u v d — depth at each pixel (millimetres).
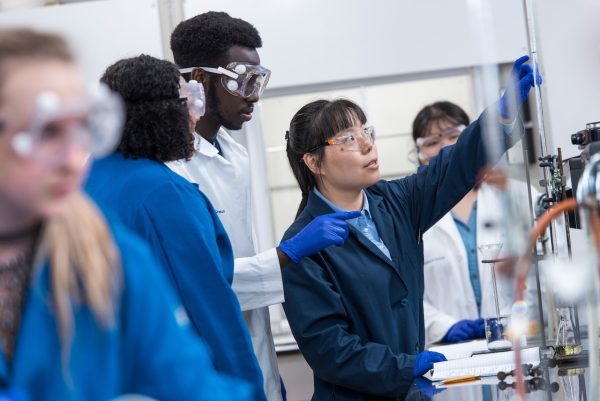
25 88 1027
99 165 2213
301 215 2867
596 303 1639
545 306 2359
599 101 3924
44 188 1048
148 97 2139
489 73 2104
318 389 2729
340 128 2754
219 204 2795
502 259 2148
